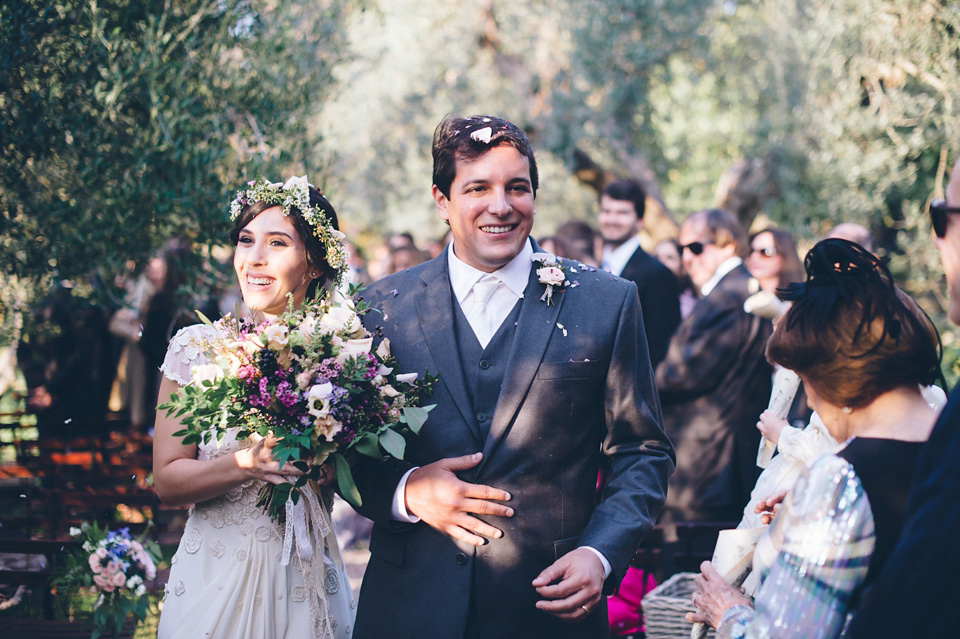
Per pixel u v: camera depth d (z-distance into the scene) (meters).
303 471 1.91
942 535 1.24
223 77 3.89
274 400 1.87
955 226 1.41
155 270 4.74
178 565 2.16
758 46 8.23
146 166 3.54
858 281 1.50
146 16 3.72
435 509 1.94
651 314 4.60
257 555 2.11
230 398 1.90
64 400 5.23
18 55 3.27
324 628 2.17
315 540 2.18
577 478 2.03
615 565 1.89
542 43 8.39
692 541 3.21
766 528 1.79
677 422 3.83
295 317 2.00
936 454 1.29
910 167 6.33
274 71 4.01
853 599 1.39
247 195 2.22
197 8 3.80
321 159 4.33
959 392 1.30
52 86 3.41
